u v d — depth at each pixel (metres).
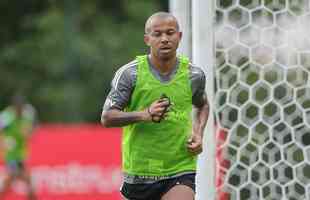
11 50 104.00
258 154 21.33
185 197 18.33
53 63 101.44
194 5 20.70
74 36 96.62
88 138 49.59
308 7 21.48
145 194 18.73
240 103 21.33
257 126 21.36
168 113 18.28
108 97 18.42
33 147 49.72
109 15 105.88
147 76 18.25
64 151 49.50
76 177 49.25
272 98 21.39
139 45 99.94
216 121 21.20
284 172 21.42
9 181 49.25
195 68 18.58
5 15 109.56
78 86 94.94
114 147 49.50
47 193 49.44
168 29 18.00
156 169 18.50
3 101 103.44
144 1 106.62
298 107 21.45
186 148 18.48
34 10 110.31
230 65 21.33
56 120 95.38
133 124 18.41
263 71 21.39
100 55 97.38
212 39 20.72
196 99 18.83
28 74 103.50
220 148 21.28
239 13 21.38
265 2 21.44
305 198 21.44
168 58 18.12
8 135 49.03
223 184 21.25
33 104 99.81
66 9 101.25
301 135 21.48
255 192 21.30
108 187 49.12
